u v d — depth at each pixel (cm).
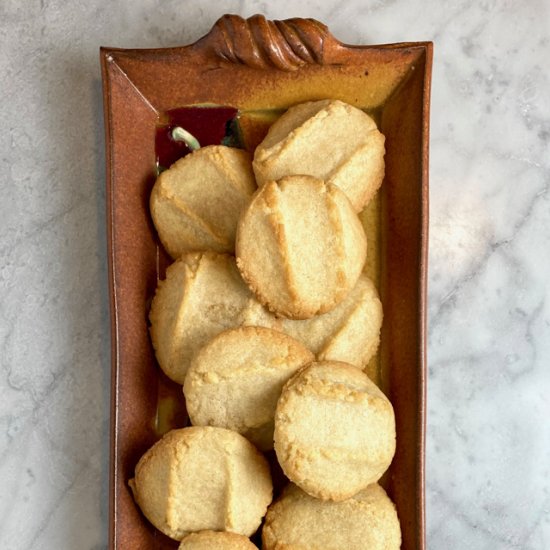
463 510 65
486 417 65
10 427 65
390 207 63
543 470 65
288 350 58
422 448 59
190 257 61
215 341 58
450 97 66
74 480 64
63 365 65
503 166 66
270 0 66
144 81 62
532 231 66
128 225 61
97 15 66
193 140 64
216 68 62
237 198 61
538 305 66
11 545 64
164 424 62
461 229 66
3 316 65
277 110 64
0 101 65
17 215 65
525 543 65
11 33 66
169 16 66
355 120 62
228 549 57
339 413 56
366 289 61
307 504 58
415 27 66
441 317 65
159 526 58
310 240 59
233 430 58
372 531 57
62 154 65
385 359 62
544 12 66
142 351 61
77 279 65
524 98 66
